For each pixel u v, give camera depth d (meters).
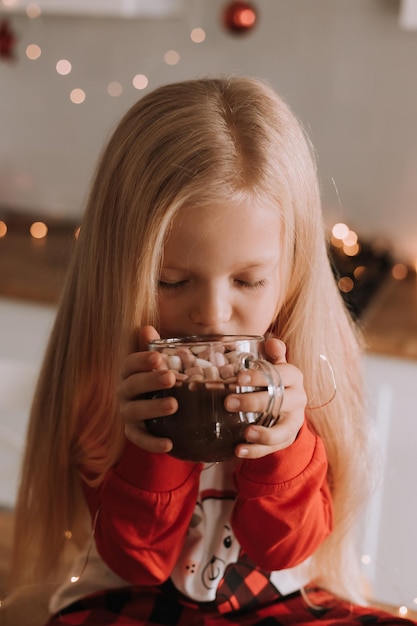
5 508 1.28
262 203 0.81
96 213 0.88
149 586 0.95
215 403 0.73
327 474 1.00
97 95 2.20
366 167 2.04
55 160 2.27
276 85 2.06
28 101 2.26
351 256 1.91
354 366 1.01
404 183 2.02
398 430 1.50
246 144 0.83
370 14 1.97
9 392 1.14
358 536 1.21
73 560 1.08
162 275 0.82
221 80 0.89
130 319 0.84
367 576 1.20
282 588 0.95
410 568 1.36
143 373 0.75
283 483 0.85
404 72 1.98
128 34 2.14
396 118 2.00
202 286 0.82
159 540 0.87
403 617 0.94
